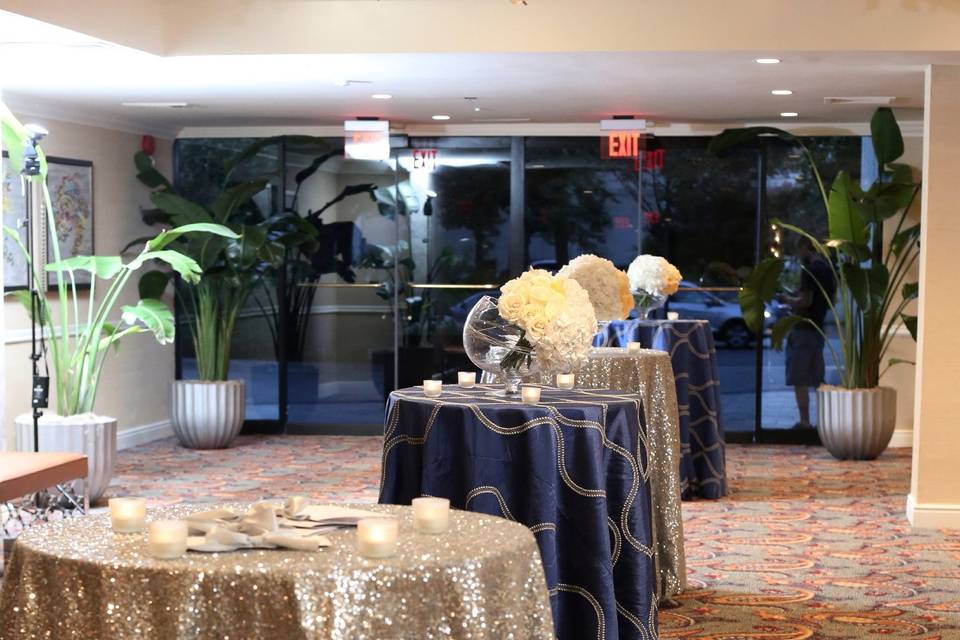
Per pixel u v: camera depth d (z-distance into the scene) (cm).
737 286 1027
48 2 564
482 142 1041
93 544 257
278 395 1065
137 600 239
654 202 1030
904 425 1021
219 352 1009
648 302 789
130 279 993
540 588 260
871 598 539
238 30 657
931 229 690
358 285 1059
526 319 409
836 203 912
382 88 790
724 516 725
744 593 547
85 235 919
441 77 739
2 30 582
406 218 1052
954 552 633
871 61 670
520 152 1038
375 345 1062
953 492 696
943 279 690
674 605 527
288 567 238
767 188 1023
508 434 381
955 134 685
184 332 1055
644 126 969
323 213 1056
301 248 1058
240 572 237
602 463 392
